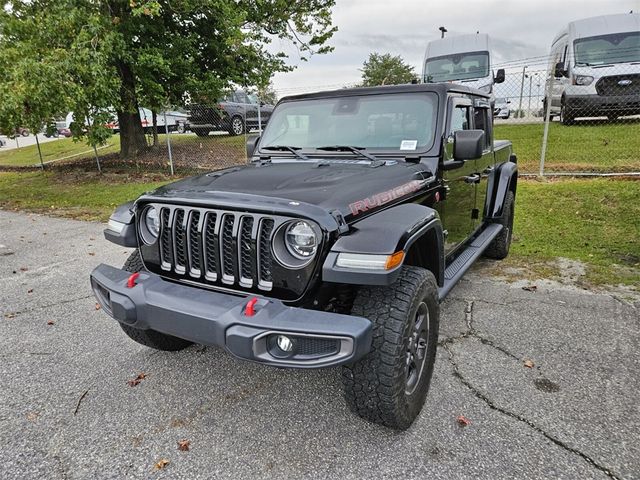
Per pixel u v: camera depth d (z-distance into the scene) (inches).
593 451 95.8
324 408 112.5
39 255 247.3
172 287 101.3
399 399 95.3
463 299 173.9
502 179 201.6
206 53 522.9
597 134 462.6
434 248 113.4
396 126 140.2
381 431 103.9
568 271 199.0
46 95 358.3
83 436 104.5
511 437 100.5
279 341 87.8
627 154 390.0
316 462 95.2
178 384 123.9
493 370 126.0
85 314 169.3
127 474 93.4
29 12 423.8
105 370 131.3
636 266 200.7
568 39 493.7
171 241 106.7
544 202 296.5
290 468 93.8
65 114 406.6
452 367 127.8
